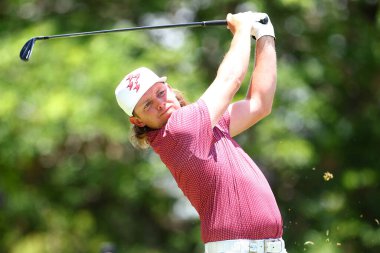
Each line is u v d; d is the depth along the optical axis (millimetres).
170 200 47531
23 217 47438
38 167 48031
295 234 41656
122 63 40188
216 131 14492
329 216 42062
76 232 47719
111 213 49219
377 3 44125
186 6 44719
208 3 44156
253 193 14023
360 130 44031
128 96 14352
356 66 44688
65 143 45375
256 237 13922
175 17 45906
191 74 41656
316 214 42250
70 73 40469
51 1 46062
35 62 41406
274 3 42062
